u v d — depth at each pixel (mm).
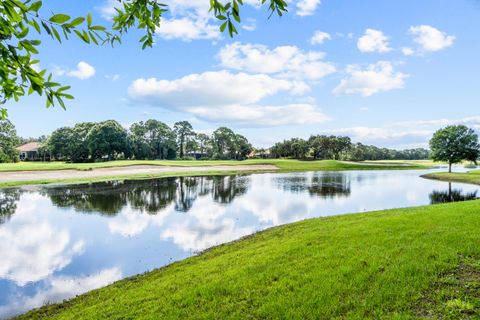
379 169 64938
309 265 6039
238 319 4469
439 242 6543
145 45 3549
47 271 8328
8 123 56562
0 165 46375
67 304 6438
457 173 44156
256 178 38031
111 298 6145
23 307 6430
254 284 5484
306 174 46688
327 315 4324
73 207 17219
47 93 2393
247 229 12414
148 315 4859
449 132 48719
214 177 38781
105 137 71188
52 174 36000
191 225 13172
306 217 14930
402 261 5730
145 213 15688
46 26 2133
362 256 6156
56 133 76875
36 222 13703
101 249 10039
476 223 7875
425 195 23828
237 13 2746
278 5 2617
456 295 4516
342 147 103188
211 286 5590
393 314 4164
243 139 114500
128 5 3219
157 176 38125
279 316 4426
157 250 9883
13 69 2428
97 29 2271
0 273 8195
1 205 17812
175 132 105750
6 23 2197
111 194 22281
